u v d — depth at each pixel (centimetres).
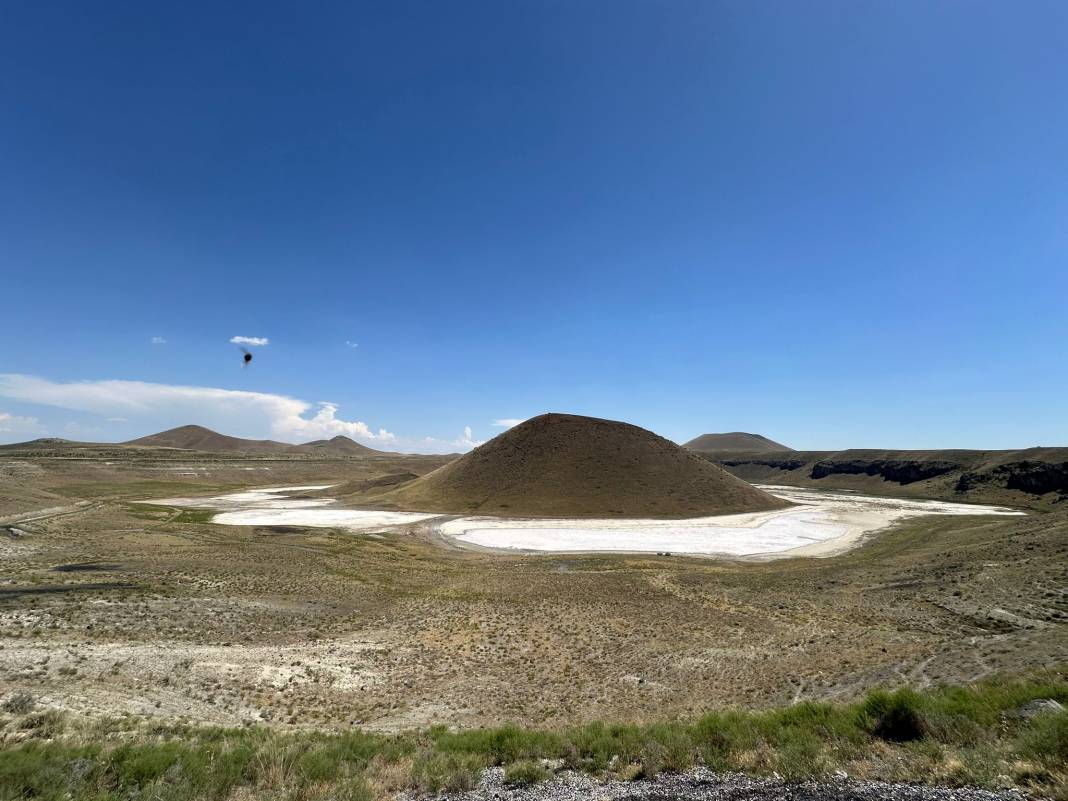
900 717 1109
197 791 929
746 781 900
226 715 1769
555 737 1265
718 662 2381
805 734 1098
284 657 2444
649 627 3047
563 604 3597
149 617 2911
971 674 1742
